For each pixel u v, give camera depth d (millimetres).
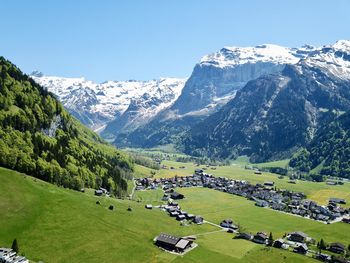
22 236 189625
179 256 199750
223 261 198750
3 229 190750
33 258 174875
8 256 165500
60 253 183250
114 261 184125
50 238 193625
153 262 188750
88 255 186000
